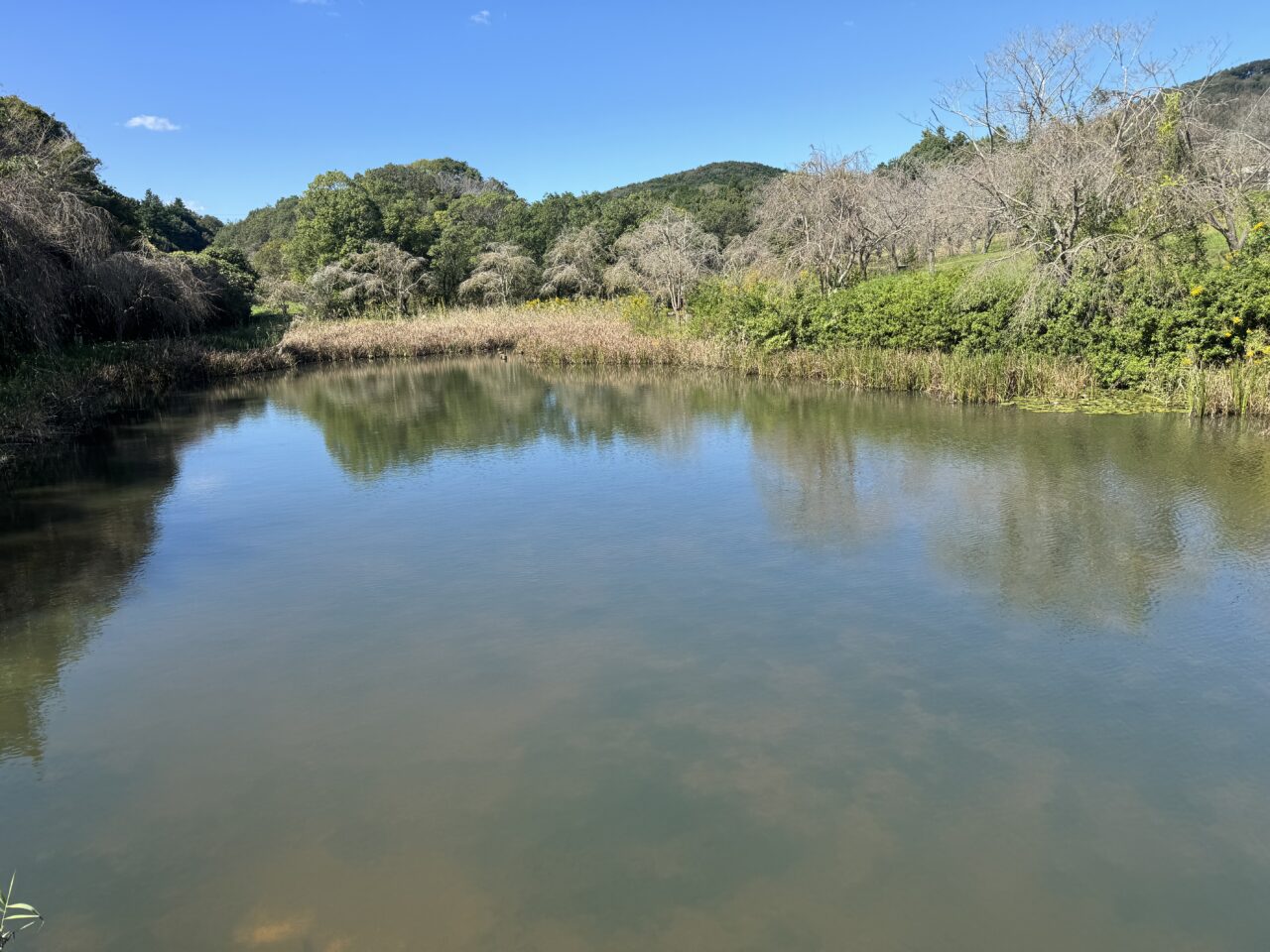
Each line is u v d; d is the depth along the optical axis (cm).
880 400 1494
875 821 382
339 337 2841
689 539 781
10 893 354
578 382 2047
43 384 1472
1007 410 1311
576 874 354
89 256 1948
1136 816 381
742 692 498
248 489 1038
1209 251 1577
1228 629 557
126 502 984
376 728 473
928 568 682
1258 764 417
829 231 2348
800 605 621
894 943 313
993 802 392
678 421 1398
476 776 424
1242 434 1045
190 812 404
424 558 757
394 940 320
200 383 2238
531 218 4669
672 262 3008
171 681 537
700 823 383
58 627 626
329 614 636
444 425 1470
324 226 4125
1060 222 1466
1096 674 506
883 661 530
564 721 473
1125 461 959
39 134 2252
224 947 320
